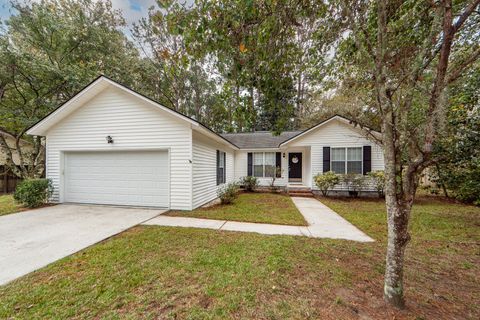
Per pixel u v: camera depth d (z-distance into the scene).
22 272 2.98
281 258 3.38
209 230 4.91
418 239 4.41
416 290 2.61
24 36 10.23
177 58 3.12
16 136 11.28
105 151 7.77
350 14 2.69
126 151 7.65
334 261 3.32
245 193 12.16
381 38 2.30
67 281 2.72
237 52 3.03
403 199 2.28
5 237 4.41
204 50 2.91
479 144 5.73
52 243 4.08
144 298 2.38
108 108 7.55
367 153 10.43
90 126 7.68
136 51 16.23
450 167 7.16
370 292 2.52
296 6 2.83
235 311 2.18
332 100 12.29
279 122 3.91
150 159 7.50
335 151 10.95
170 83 17.80
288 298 2.39
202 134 8.22
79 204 7.89
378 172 9.96
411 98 2.21
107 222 5.58
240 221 5.79
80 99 7.38
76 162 8.02
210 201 9.31
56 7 11.27
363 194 10.36
